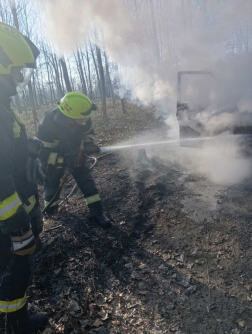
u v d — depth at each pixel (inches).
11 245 70.2
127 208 149.2
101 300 95.7
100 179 186.1
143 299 96.0
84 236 125.0
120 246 121.0
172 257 114.1
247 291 95.7
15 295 73.7
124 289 100.3
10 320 75.7
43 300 94.8
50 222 135.9
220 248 115.7
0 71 63.9
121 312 91.4
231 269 105.3
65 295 96.5
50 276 104.4
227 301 93.0
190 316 89.1
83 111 116.7
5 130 63.6
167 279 103.7
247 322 85.4
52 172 134.4
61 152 131.0
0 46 63.6
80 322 87.0
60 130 124.3
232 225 127.4
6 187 62.1
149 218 141.0
